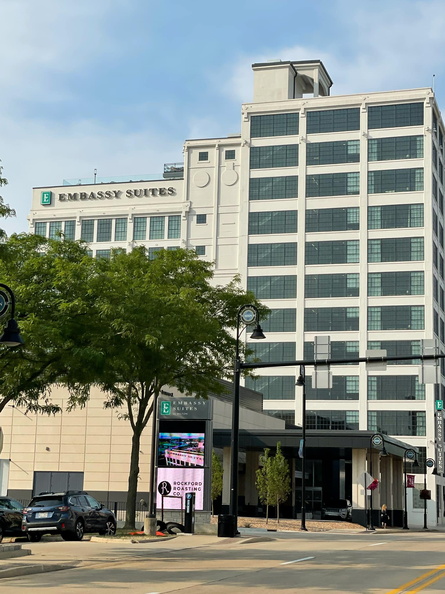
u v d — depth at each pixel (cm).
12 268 2786
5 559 2180
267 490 5544
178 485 4538
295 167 9675
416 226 9256
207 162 10156
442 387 9462
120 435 4906
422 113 9431
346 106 9619
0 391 3030
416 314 9075
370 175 9456
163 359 3275
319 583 1725
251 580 1784
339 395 9069
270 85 10069
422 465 8750
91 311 2736
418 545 3334
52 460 4984
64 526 2984
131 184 10431
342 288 9319
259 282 9550
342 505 7612
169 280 3972
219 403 5725
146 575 1894
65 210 10612
